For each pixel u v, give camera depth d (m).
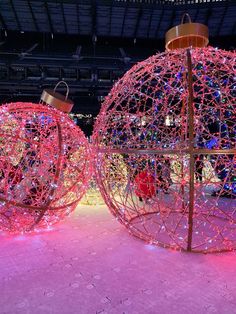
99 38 14.15
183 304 2.05
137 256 2.82
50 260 2.73
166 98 3.16
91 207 4.57
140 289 2.24
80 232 3.46
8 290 2.22
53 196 3.32
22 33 13.60
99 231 3.49
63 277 2.42
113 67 12.21
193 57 2.85
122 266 2.61
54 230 3.51
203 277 2.42
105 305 2.04
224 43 12.98
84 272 2.50
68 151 3.54
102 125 3.32
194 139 2.97
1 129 3.24
